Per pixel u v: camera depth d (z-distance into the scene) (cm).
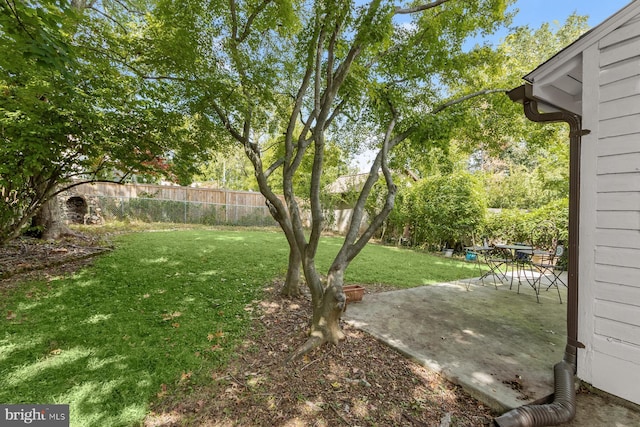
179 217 1323
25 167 402
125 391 204
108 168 532
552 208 729
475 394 214
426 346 280
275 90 455
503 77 483
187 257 609
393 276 571
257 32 415
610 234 218
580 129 243
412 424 187
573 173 242
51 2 239
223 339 283
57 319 305
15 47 253
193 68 368
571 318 237
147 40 377
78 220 1071
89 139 428
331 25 300
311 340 274
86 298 365
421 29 413
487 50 450
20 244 602
